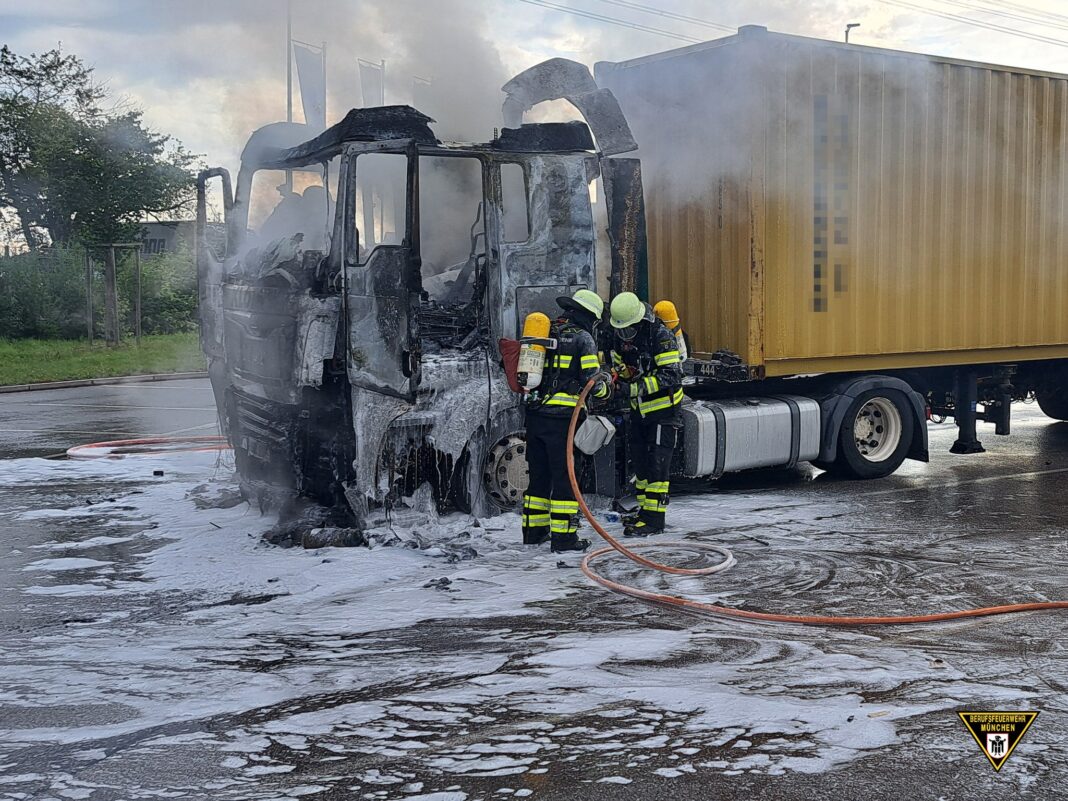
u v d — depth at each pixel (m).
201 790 3.47
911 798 3.39
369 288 6.79
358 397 7.04
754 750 3.75
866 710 4.11
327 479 7.59
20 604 5.89
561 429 6.86
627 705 4.18
